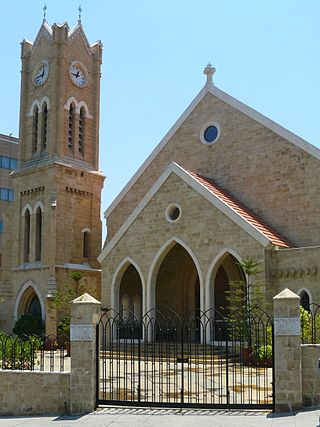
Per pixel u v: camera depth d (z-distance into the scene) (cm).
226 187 4212
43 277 5025
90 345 1959
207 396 2189
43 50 5509
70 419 1848
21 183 5400
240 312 3338
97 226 5391
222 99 4325
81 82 5547
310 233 3766
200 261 3647
